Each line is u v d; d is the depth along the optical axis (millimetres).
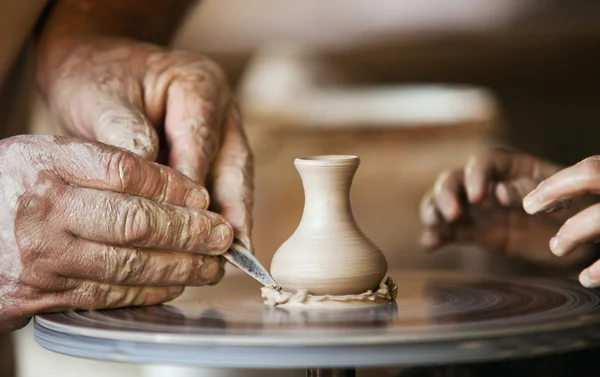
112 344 1159
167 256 1401
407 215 3502
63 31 1924
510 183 1960
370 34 5672
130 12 2102
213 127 1631
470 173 2006
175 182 1400
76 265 1350
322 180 1425
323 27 5707
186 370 2309
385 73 5984
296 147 4152
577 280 1639
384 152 3996
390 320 1208
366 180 3771
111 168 1347
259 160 4051
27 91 2193
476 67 5969
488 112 4195
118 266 1365
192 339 1107
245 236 1512
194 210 1395
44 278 1354
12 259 1350
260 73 4934
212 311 1365
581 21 5250
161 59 1740
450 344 1081
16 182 1350
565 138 5957
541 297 1438
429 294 1516
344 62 5867
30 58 2113
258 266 1434
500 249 2154
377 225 3467
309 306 1367
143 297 1434
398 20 5562
